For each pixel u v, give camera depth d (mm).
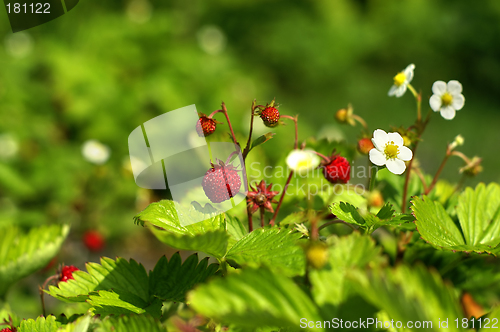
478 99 2506
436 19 2922
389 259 392
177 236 319
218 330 329
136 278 353
